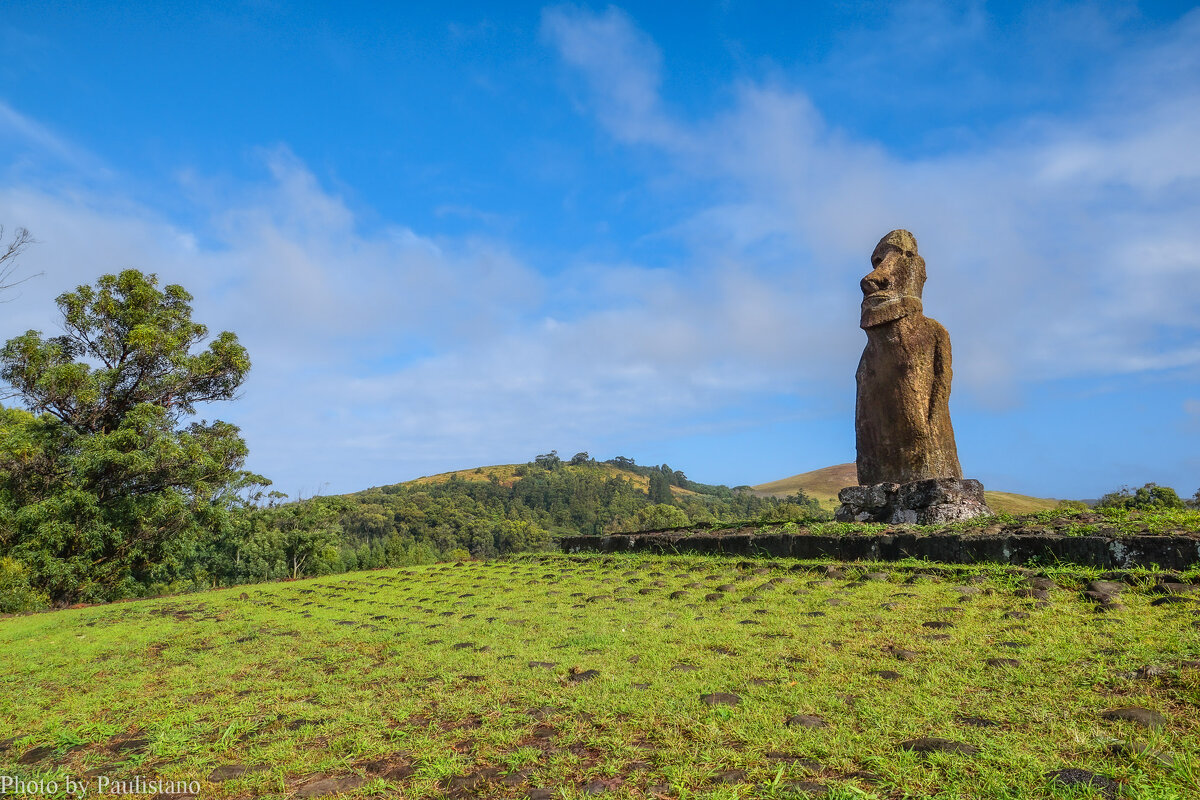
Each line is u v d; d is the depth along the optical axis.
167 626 8.97
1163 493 17.39
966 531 9.14
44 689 6.13
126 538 18.20
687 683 4.67
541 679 5.09
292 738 4.38
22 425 18.55
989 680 4.21
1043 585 6.64
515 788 3.38
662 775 3.32
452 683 5.23
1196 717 3.39
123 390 19.58
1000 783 2.90
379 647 6.76
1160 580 6.24
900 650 4.96
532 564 12.82
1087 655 4.51
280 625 8.53
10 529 16.44
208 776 3.87
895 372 11.81
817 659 4.96
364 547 39.31
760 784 3.13
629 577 9.84
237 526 28.98
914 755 3.25
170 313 20.17
